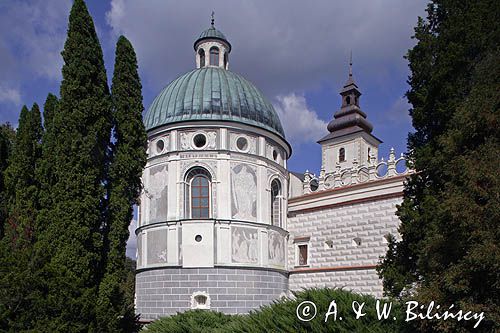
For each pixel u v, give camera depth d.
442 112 18.67
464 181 14.21
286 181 42.28
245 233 36.31
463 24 19.31
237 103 38.84
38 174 23.94
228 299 34.75
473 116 15.16
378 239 35.81
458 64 18.88
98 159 23.45
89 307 20.27
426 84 20.89
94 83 24.16
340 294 13.98
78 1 24.28
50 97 28.78
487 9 19.03
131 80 25.16
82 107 23.31
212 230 35.12
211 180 36.38
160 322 21.73
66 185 22.33
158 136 38.34
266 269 37.12
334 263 38.16
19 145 25.80
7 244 22.86
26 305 19.45
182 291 34.59
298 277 40.03
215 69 41.62
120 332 21.47
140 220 38.56
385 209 35.84
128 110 24.73
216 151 36.59
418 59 21.36
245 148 38.03
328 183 42.44
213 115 37.62
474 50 18.83
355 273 36.56
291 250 41.31
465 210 13.34
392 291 19.92
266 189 38.56
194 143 37.06
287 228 41.81
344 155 67.75
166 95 40.56
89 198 22.47
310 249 40.00
